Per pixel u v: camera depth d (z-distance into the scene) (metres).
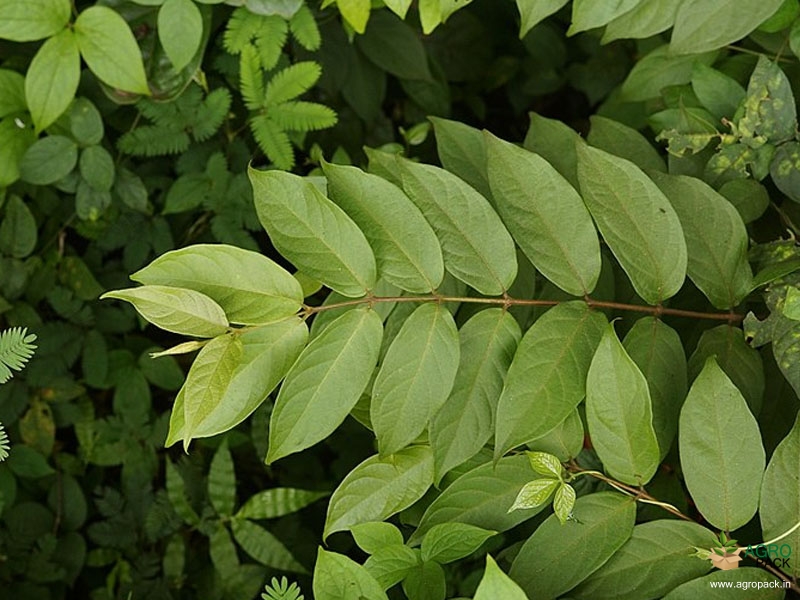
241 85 0.63
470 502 0.44
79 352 0.67
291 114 0.63
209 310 0.39
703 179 0.51
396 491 0.44
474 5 0.81
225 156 0.67
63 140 0.62
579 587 0.42
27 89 0.57
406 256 0.42
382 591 0.39
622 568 0.42
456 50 0.80
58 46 0.56
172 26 0.56
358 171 0.42
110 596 0.67
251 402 0.40
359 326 0.41
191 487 0.67
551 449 0.44
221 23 0.66
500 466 0.44
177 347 0.39
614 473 0.42
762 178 0.49
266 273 0.40
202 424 0.39
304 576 0.66
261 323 0.40
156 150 0.64
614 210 0.44
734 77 0.57
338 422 0.40
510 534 0.54
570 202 0.43
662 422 0.44
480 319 0.43
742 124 0.49
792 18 0.53
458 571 0.57
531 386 0.42
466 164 0.50
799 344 0.43
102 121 0.66
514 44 0.82
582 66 0.80
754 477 0.40
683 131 0.51
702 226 0.46
